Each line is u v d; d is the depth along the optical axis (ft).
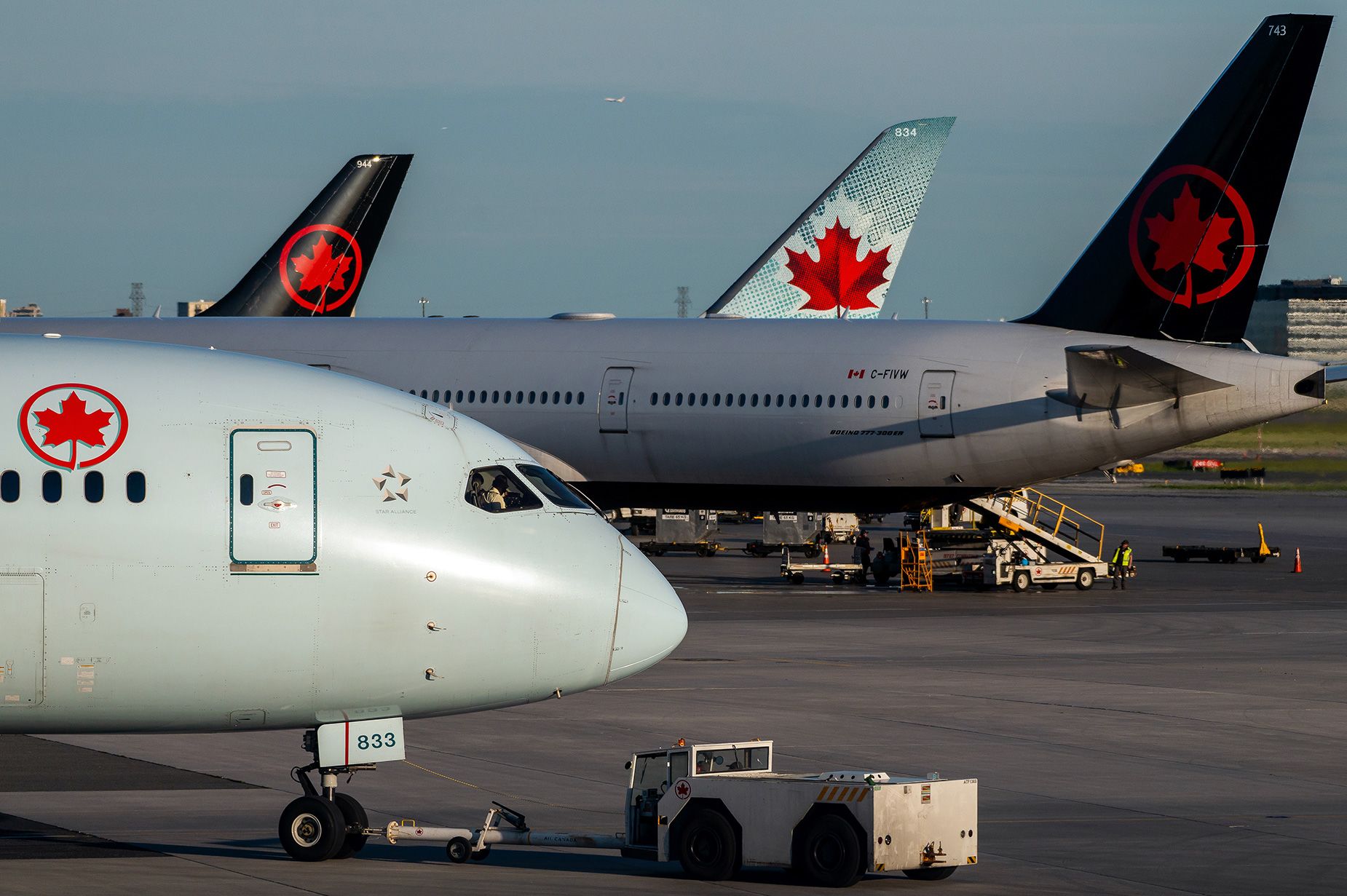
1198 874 207.10
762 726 322.75
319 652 204.95
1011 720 332.39
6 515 198.18
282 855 213.87
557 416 601.62
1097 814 244.83
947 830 202.80
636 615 220.02
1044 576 647.97
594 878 205.36
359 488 208.13
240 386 209.56
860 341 577.84
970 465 561.84
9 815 238.68
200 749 296.10
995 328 572.10
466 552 210.59
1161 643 470.39
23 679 198.18
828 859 199.41
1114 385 531.50
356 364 624.59
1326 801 255.09
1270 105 548.31
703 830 204.54
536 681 215.10
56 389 203.31
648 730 318.65
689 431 586.04
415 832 212.64
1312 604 592.60
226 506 203.00
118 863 206.39
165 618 200.34
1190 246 556.10
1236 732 319.47
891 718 333.21
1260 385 540.93
